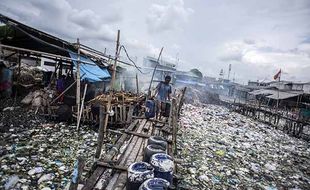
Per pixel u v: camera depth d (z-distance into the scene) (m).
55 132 8.98
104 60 15.39
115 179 4.61
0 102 12.62
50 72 19.36
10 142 7.40
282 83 55.84
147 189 3.38
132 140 7.30
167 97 11.51
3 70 13.70
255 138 14.59
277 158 10.67
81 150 7.52
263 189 6.83
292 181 7.93
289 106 36.28
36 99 11.46
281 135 18.06
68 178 5.62
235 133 15.05
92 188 4.12
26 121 9.85
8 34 11.64
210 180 6.84
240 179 7.34
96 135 9.21
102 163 5.01
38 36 10.62
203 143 10.94
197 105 30.23
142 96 15.23
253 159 9.81
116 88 19.47
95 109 10.23
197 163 8.09
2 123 9.11
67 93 12.59
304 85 47.25
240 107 31.80
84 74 11.51
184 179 6.54
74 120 10.50
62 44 11.58
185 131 12.80
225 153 9.91
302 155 12.09
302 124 18.59
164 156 4.78
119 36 6.46
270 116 24.89
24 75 18.97
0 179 5.20
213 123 17.56
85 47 10.55
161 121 10.42
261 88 55.91
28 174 5.60
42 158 6.55
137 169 4.15
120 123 10.32
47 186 5.15
